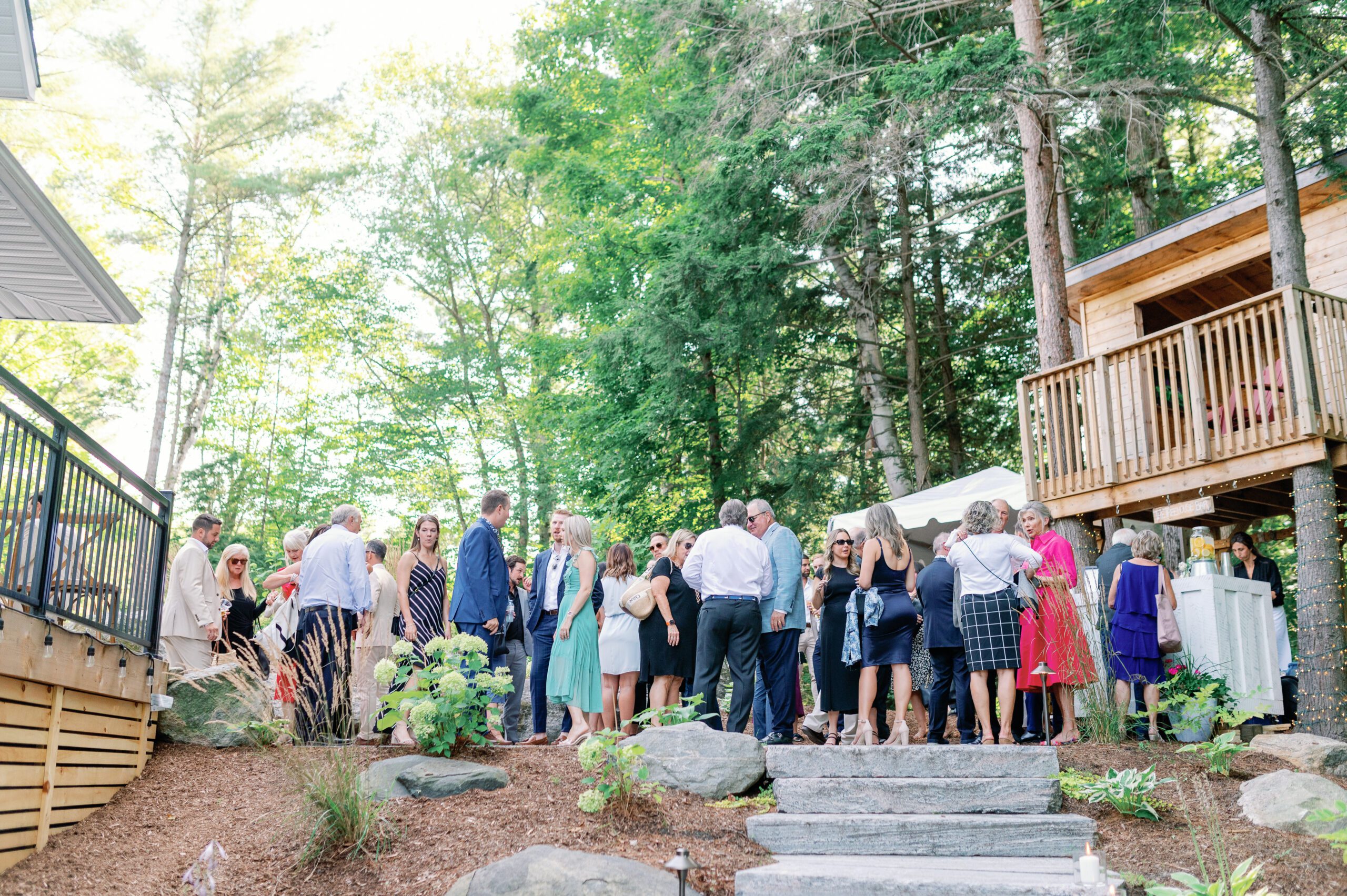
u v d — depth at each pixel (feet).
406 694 20.26
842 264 60.44
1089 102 39.11
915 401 61.26
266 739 22.25
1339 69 35.78
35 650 16.15
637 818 17.10
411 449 82.74
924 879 14.65
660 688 23.91
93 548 19.02
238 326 83.46
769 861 16.21
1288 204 32.53
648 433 57.88
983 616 21.83
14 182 19.69
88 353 78.74
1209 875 15.21
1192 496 31.12
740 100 47.50
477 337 89.40
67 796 17.54
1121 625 23.73
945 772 18.74
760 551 22.25
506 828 16.66
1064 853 16.53
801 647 30.30
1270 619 26.61
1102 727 22.98
